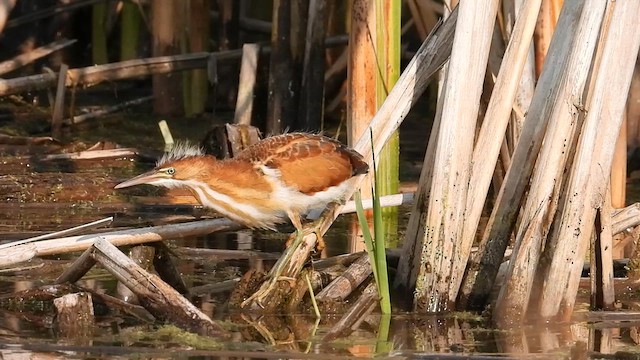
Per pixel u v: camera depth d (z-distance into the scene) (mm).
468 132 10336
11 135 17797
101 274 11672
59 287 10555
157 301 9992
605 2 9852
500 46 12133
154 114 20047
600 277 10859
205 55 19062
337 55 20172
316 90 17625
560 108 9969
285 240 13297
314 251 11375
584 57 9867
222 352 9133
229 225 11227
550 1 12219
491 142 10453
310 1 17375
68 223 13398
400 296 10914
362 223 10125
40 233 12539
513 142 12312
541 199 10109
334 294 10789
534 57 12312
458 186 10375
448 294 10586
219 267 12047
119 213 14008
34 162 16188
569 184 10125
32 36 21250
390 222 14297
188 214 13992
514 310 10273
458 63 10266
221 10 19750
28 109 19703
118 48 22484
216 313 10438
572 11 10227
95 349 9180
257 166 10641
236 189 10555
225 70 20500
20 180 14906
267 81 19125
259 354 9039
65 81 18375
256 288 10773
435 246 10500
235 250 12500
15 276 11352
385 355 9203
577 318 10531
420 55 11484
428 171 10758
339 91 19922
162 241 11016
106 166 16422
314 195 10727
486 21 10266
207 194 10578
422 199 10789
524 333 10031
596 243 10836
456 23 10375
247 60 18094
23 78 18062
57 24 21500
